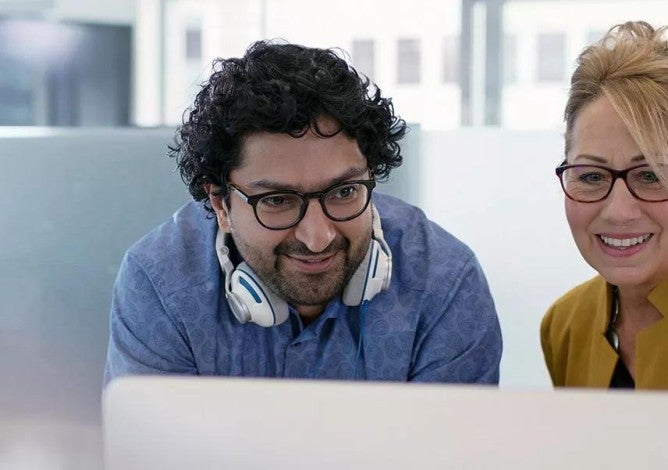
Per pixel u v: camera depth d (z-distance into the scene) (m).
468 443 0.75
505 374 2.48
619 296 1.45
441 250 1.54
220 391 0.79
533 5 3.33
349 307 1.50
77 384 2.37
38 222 2.36
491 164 2.45
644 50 1.30
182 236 1.53
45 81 3.92
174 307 1.46
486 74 3.33
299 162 1.26
